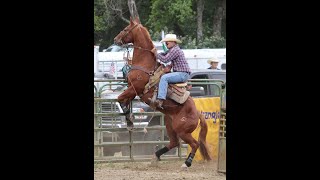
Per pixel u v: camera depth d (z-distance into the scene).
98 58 54.19
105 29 79.56
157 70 29.30
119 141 31.75
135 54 29.72
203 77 38.78
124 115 30.05
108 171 27.27
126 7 80.25
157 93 29.12
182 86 29.09
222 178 24.98
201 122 29.28
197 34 78.81
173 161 31.08
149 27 81.81
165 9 78.81
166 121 29.69
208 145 29.50
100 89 30.92
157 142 30.75
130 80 29.48
